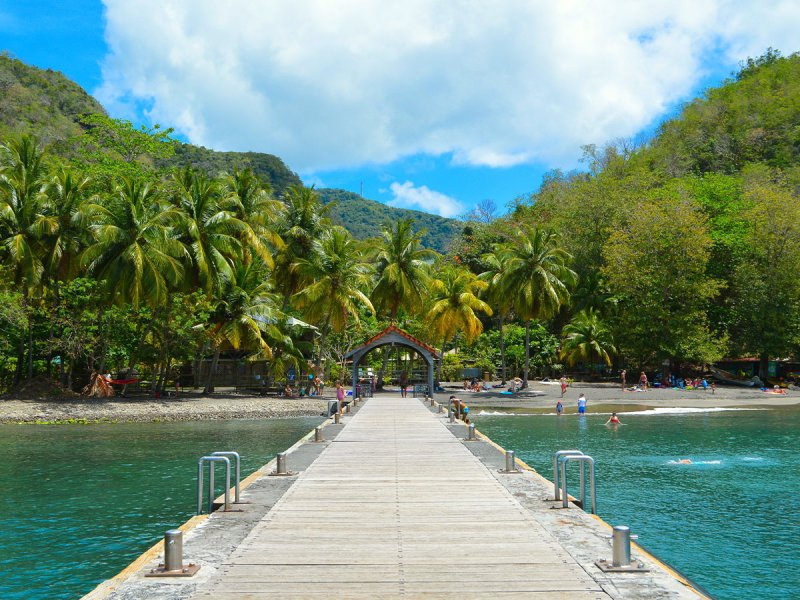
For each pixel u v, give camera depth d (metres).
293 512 11.28
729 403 53.50
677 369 72.69
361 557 8.59
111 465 24.09
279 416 43.00
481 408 49.31
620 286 66.19
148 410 40.94
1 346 45.91
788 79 116.56
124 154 63.19
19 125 91.62
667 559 13.50
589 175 93.44
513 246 64.12
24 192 42.47
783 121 102.56
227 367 59.09
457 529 10.09
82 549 13.85
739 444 30.08
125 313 45.97
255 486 13.73
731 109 107.94
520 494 12.83
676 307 66.62
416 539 9.49
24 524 15.78
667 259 64.81
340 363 64.06
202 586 7.48
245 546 9.13
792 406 51.34
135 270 40.09
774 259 67.38
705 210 75.25
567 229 77.50
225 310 48.03
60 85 114.94
